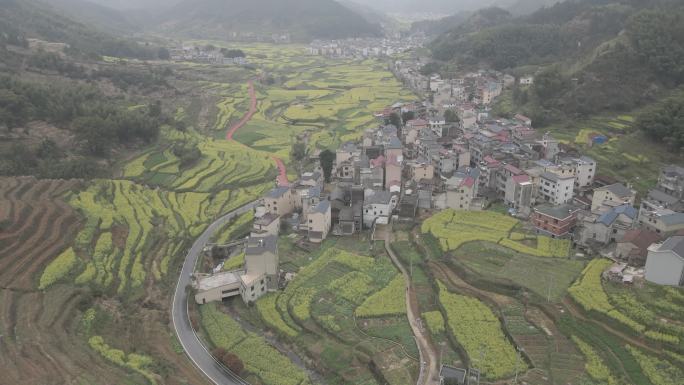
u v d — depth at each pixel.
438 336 85.94
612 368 74.88
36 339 82.50
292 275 108.94
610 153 150.38
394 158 153.00
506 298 93.88
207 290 99.44
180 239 124.12
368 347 84.00
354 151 168.75
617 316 82.81
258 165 178.62
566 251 107.31
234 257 115.00
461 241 113.38
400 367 79.69
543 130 182.12
